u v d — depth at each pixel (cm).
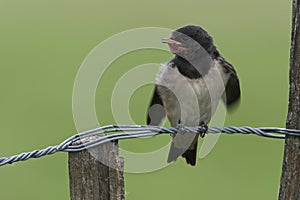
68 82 1841
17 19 2348
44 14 2386
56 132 1580
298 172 711
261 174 1484
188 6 2419
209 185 1442
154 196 1388
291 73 709
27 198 1388
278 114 1631
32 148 1516
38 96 1762
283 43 2077
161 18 2316
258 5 2422
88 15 2362
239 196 1405
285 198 720
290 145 715
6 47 2105
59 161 1521
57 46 2108
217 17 2322
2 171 1494
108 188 655
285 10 2366
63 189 1425
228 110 933
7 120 1642
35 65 1969
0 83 1848
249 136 1608
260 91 1745
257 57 1967
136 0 2491
